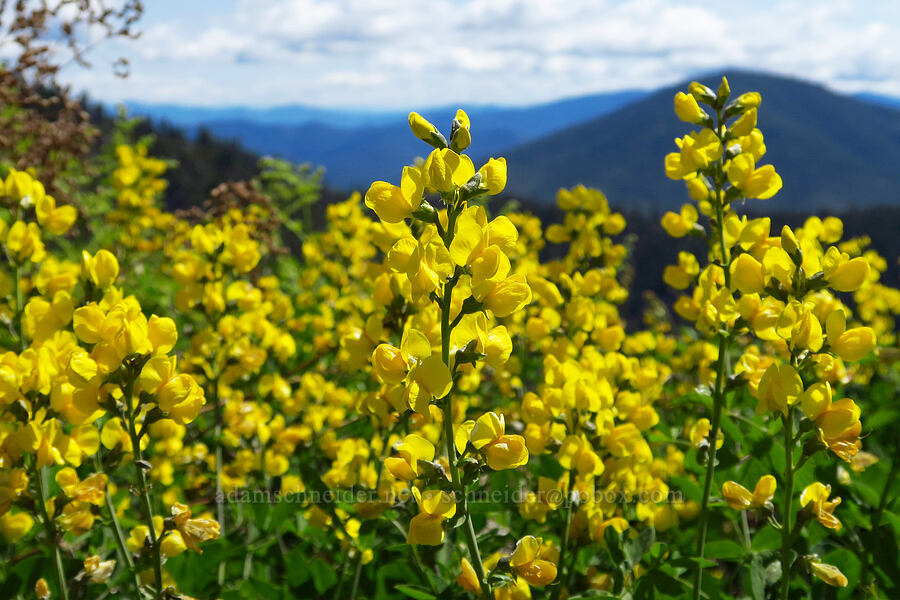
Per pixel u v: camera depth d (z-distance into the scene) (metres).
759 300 0.58
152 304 1.05
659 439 0.70
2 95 0.97
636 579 0.59
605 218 0.85
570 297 0.78
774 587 0.57
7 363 0.54
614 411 0.64
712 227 0.64
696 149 0.63
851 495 0.65
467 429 0.51
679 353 1.13
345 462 0.67
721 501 0.62
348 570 0.64
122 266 1.33
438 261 0.49
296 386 0.87
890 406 0.71
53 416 0.54
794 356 0.54
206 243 0.76
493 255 0.49
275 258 1.46
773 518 0.54
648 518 0.67
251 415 0.75
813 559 0.54
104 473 0.56
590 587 0.61
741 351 1.07
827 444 0.53
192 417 0.53
